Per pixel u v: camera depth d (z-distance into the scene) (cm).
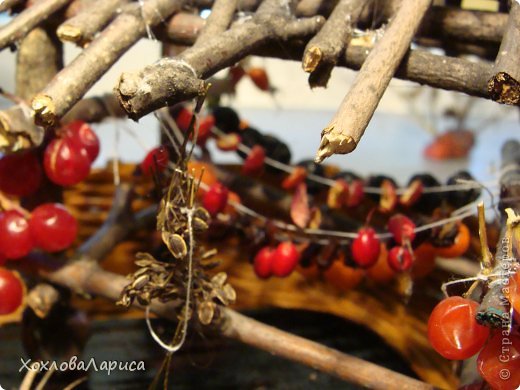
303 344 15
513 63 12
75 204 25
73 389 18
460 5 17
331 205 19
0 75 30
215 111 20
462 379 14
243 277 24
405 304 19
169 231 13
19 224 15
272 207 20
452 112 37
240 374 20
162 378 19
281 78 39
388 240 17
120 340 21
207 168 19
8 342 21
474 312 12
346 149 10
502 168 19
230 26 14
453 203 18
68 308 18
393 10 14
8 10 16
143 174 19
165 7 14
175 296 14
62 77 12
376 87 11
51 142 15
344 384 19
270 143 21
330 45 12
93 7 14
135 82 11
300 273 22
